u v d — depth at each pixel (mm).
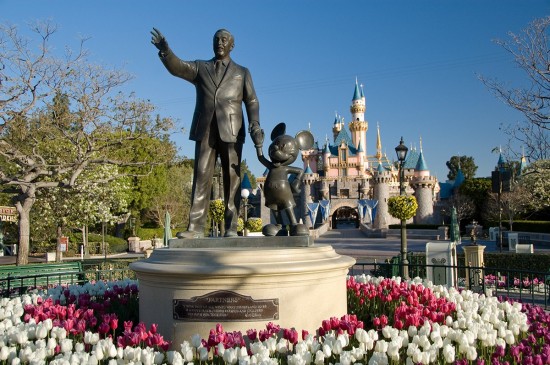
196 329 5453
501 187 21844
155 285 5770
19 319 6246
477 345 5270
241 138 7141
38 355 4391
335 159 80312
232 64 7121
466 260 14797
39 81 17016
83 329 5410
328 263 5824
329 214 68562
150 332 4941
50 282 13578
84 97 17438
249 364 4051
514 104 16406
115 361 4066
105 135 19609
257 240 6340
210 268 5355
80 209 24344
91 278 14672
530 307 7117
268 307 5426
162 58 6652
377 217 68188
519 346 4621
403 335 4816
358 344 5016
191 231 6785
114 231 48812
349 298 7734
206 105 6930
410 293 6992
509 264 17516
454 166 96875
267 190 6891
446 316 6277
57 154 22141
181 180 50656
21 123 17422
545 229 39344
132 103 18578
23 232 18641
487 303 7062
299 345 4371
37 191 21328
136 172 43656
